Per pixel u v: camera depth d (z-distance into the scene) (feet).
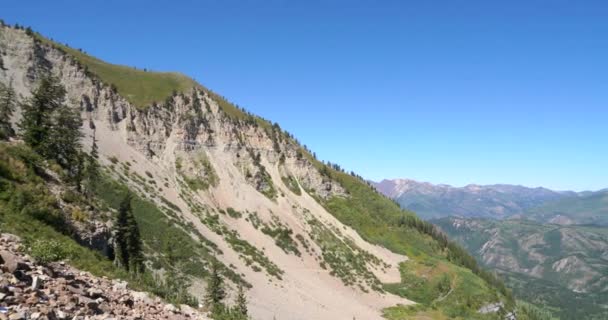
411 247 608.60
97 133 420.77
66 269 80.07
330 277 431.02
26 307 47.62
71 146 245.45
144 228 298.76
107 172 352.69
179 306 94.02
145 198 355.15
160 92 566.36
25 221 110.32
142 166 426.10
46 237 105.91
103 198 297.74
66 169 229.66
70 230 133.39
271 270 372.58
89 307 59.57
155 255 270.67
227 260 339.57
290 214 523.29
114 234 204.54
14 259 60.34
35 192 131.44
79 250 108.47
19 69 409.28
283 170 618.44
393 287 477.36
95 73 543.39
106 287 80.18
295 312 302.04
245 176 537.24
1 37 421.18
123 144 440.04
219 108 610.24
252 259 376.48
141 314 71.36
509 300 567.18
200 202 442.50
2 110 269.23
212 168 507.30
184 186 452.76
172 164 475.31
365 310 382.83
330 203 631.97
